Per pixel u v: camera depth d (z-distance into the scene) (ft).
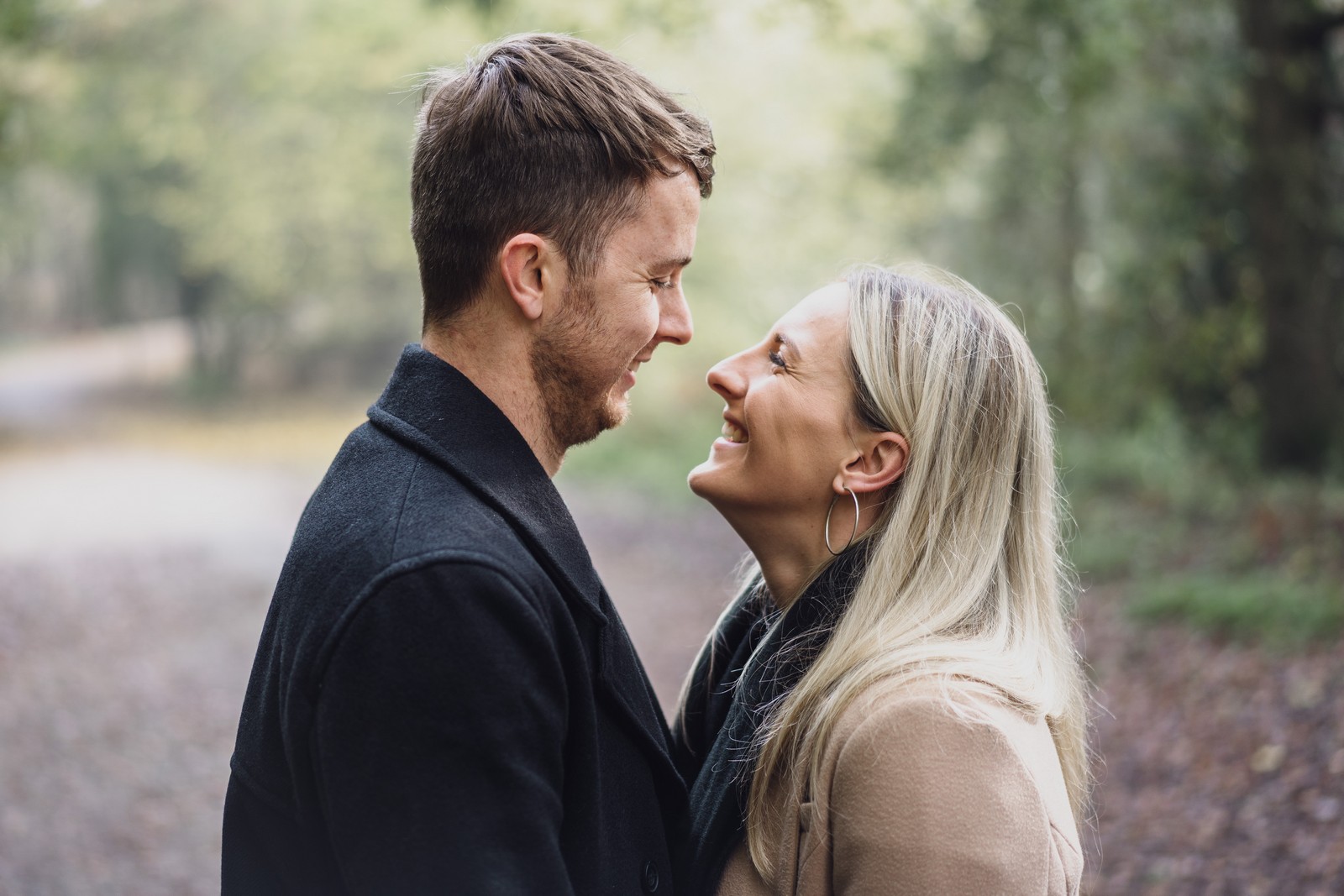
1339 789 12.95
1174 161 34.99
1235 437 33.91
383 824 3.54
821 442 4.75
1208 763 14.67
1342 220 32.19
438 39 29.71
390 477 3.99
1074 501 31.58
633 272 4.20
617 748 4.37
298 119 63.67
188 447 64.08
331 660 3.63
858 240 48.06
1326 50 31.14
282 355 87.15
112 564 32.09
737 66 38.91
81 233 128.57
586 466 49.60
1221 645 18.80
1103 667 19.24
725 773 4.89
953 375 4.67
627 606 28.04
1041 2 27.17
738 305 50.06
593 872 3.99
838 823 4.17
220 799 16.65
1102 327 39.04
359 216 68.54
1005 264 42.27
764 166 44.04
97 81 57.26
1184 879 12.13
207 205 71.97
